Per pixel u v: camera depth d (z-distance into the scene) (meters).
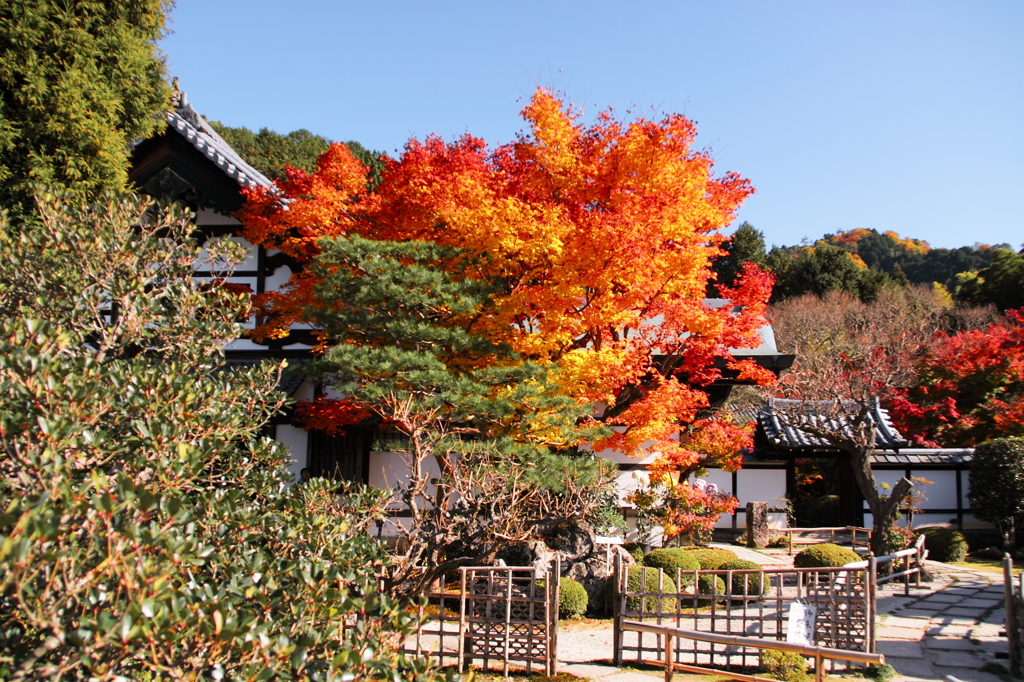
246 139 38.97
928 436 23.52
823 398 17.88
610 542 14.57
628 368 12.60
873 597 9.76
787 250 51.94
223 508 5.12
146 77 12.37
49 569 3.47
